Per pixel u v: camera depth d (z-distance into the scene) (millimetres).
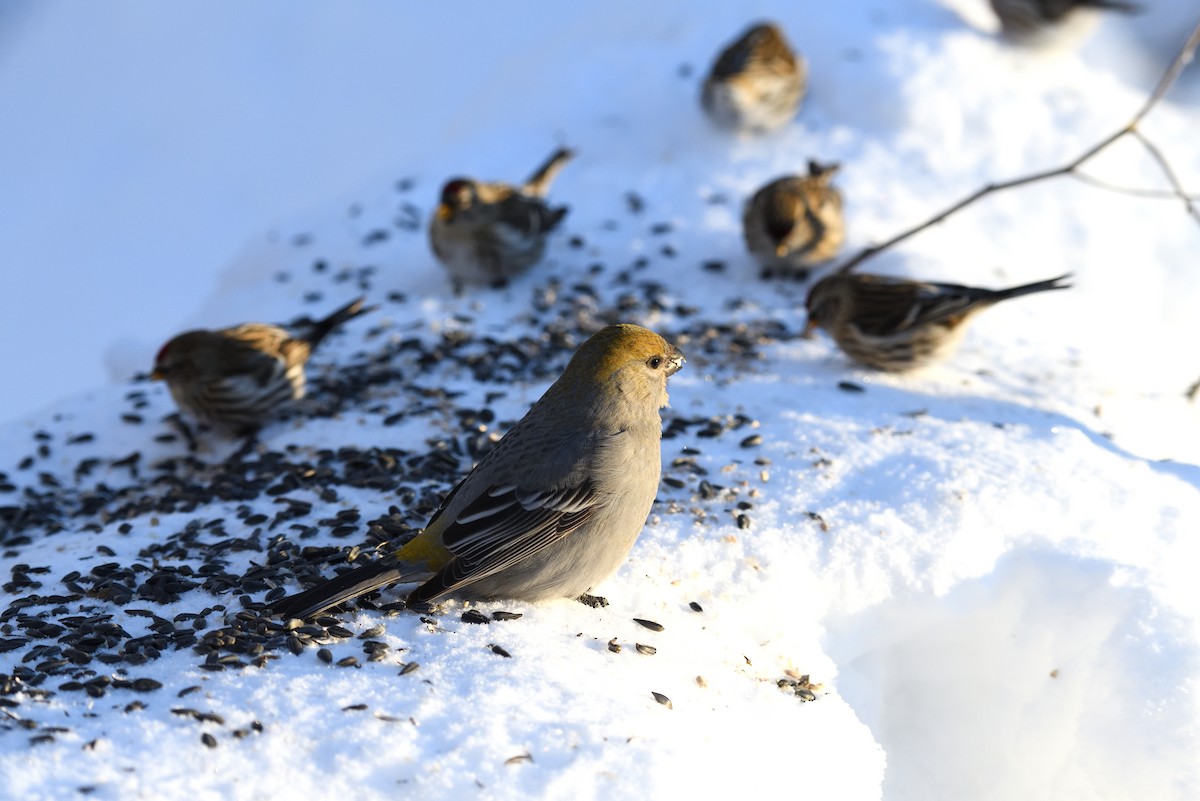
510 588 8258
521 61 21219
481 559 7953
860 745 7855
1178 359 13297
